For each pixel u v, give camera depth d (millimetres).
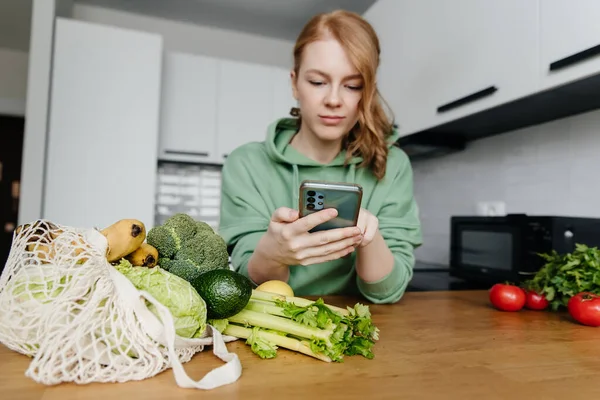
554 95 1072
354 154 950
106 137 2006
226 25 2732
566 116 1287
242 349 531
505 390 421
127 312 417
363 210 702
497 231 1253
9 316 429
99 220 1979
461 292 1046
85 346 420
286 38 2928
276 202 965
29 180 1859
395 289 837
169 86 2320
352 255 936
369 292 837
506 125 1424
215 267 600
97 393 383
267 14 2568
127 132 2039
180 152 2322
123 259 504
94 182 1979
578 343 602
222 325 535
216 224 2543
